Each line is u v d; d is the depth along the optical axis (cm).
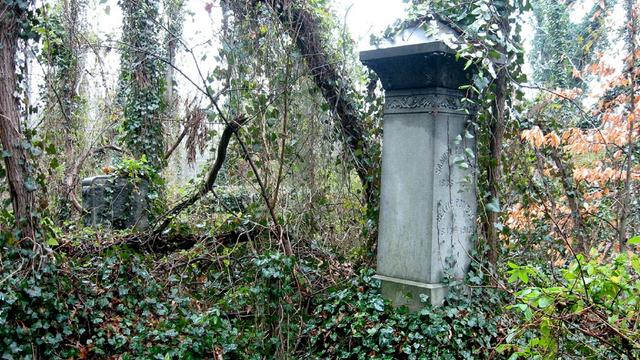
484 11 494
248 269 553
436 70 490
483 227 542
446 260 506
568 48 1263
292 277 515
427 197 501
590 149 616
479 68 482
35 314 413
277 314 457
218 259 582
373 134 637
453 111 511
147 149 1025
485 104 525
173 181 1097
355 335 472
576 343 290
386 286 522
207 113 527
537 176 693
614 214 675
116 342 442
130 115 1027
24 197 438
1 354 390
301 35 617
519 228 641
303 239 636
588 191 688
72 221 776
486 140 538
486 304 514
